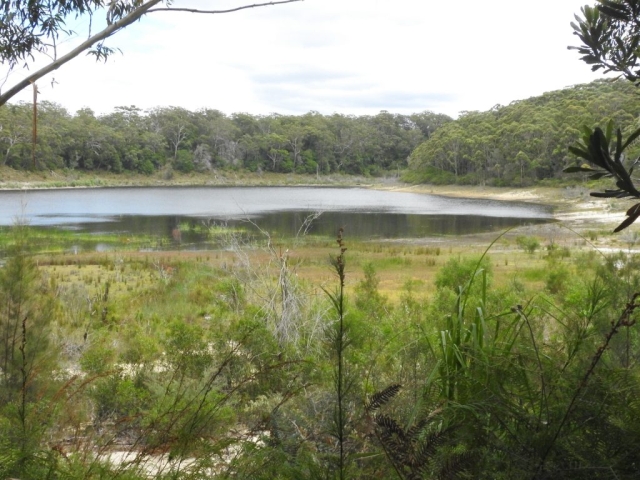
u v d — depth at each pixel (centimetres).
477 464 139
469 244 2619
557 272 645
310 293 717
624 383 144
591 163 138
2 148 6034
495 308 263
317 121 11831
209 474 195
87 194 6725
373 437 155
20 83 239
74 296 992
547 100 7094
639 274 196
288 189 9219
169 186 9131
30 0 304
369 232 3312
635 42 177
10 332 346
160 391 367
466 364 198
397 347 293
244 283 840
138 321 867
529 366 171
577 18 185
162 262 1823
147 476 193
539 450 140
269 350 479
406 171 10200
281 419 184
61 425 258
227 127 10694
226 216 4303
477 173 7825
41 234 2936
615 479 128
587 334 174
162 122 9994
